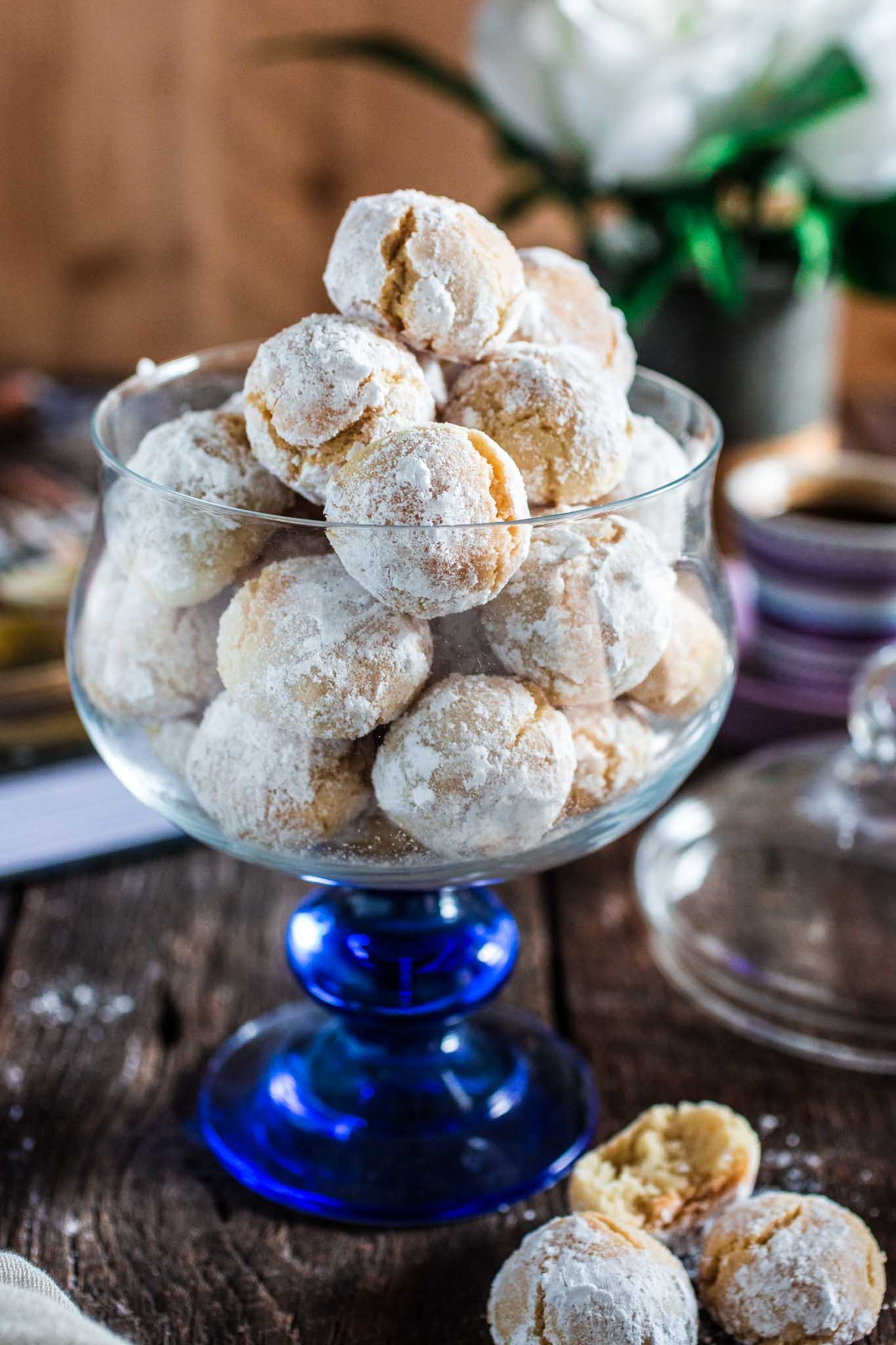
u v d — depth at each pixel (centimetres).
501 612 40
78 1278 44
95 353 124
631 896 58
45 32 111
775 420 75
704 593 44
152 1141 48
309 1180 47
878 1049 51
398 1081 49
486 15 67
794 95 66
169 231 119
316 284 122
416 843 41
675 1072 51
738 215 73
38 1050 51
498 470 39
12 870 57
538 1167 47
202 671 41
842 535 63
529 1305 41
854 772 57
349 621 39
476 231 42
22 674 62
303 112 115
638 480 43
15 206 117
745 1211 44
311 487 40
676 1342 40
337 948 48
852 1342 42
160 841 59
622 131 66
